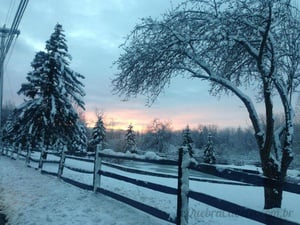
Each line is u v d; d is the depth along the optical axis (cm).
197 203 941
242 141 9119
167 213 617
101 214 735
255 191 1296
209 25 970
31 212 786
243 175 502
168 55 1044
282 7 937
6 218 781
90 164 2331
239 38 952
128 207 776
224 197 1041
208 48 998
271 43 889
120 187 1149
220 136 10038
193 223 701
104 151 929
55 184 1179
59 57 2555
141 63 1066
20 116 2436
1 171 1659
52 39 2609
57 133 2498
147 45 1060
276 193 832
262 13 950
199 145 9606
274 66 895
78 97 2630
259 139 908
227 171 523
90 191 987
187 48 1028
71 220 704
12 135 2684
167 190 633
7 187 1145
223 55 1042
